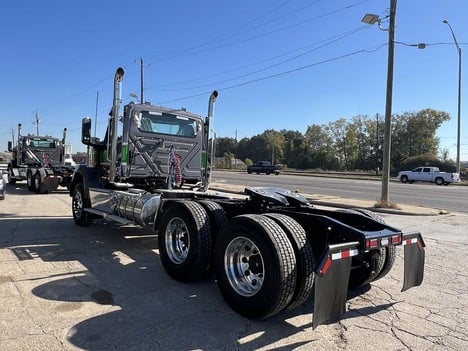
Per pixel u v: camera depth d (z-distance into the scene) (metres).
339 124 109.00
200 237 5.21
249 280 4.48
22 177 21.72
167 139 8.52
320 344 3.80
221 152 142.38
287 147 125.75
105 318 4.22
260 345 3.74
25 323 4.04
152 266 6.22
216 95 9.16
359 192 24.75
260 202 5.73
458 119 43.16
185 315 4.38
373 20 15.99
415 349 3.75
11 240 7.77
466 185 41.03
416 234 4.90
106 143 8.71
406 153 98.06
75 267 6.05
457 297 5.20
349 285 5.38
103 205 8.27
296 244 4.17
